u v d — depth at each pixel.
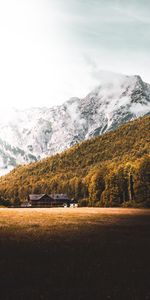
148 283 19.78
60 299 17.30
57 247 30.55
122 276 21.20
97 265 23.92
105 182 154.75
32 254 27.48
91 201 164.75
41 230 42.69
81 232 40.84
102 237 36.72
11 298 17.41
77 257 26.53
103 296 17.72
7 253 27.75
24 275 21.38
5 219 59.59
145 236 37.62
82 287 19.11
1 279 20.53
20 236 37.00
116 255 27.30
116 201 146.00
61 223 52.12
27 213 79.56
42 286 19.25
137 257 26.56
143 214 74.69
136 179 131.62
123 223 52.59
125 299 17.34
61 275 21.41
